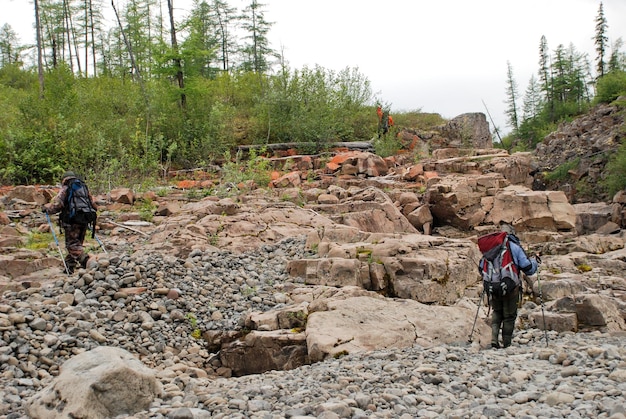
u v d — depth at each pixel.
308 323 7.43
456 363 6.10
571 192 25.97
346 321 7.48
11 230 12.77
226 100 30.73
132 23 43.31
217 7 52.38
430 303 9.32
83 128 22.16
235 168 20.16
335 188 17.52
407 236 11.45
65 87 26.86
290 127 26.31
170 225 12.93
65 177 9.66
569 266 11.62
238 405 4.73
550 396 4.55
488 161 20.14
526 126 64.06
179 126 25.02
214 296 9.04
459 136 27.47
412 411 4.49
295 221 13.59
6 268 9.59
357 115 28.95
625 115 27.56
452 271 9.78
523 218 15.85
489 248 7.43
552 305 8.50
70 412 4.40
